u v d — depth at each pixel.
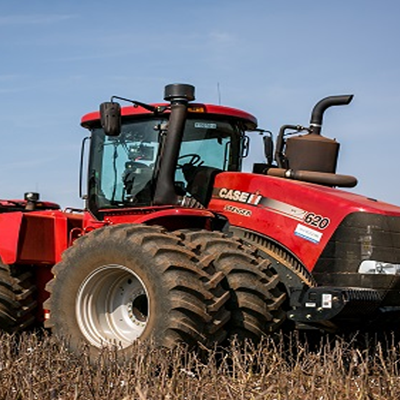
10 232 8.66
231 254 7.31
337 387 6.13
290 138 8.50
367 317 7.34
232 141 8.80
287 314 7.35
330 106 8.53
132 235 7.33
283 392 6.07
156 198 8.18
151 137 8.52
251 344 7.05
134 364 6.62
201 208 8.07
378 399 6.15
